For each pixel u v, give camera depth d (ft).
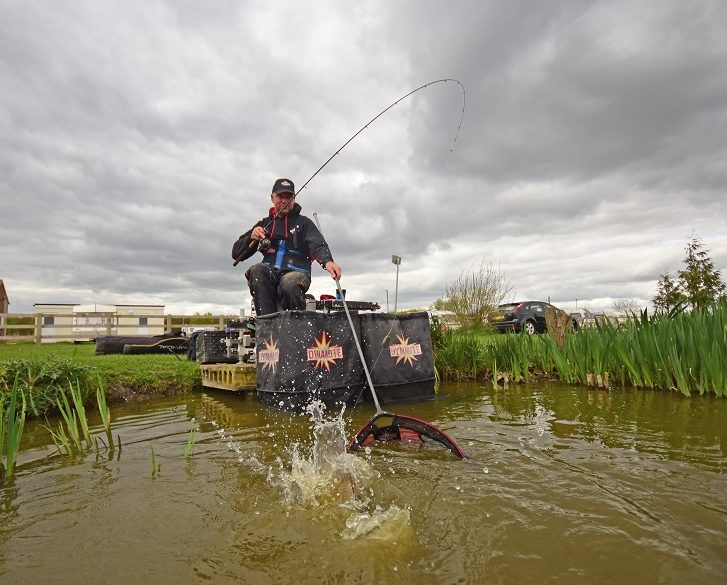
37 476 8.22
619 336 18.51
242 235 18.63
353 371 14.82
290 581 4.74
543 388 18.28
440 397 16.44
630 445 9.31
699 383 16.03
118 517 6.37
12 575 4.97
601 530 5.61
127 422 13.08
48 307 67.51
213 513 6.42
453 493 6.86
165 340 34.73
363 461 8.54
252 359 18.35
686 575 4.65
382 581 4.69
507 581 4.63
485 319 59.21
